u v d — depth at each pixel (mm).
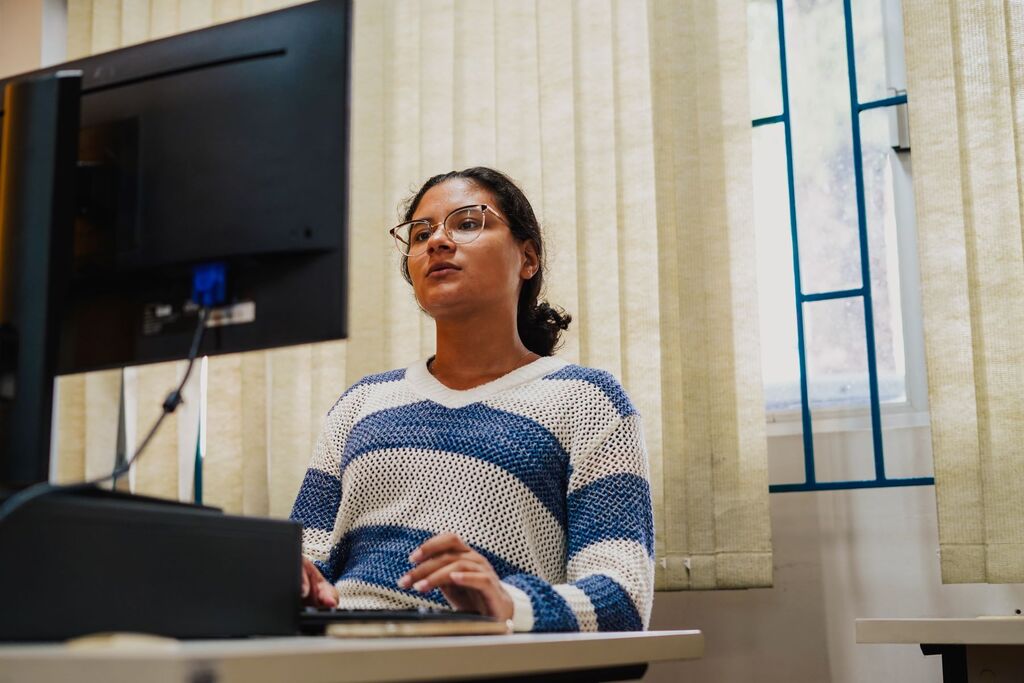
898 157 2189
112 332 1021
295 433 2348
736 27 2146
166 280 1007
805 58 2287
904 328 2137
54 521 723
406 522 1479
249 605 822
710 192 2102
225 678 563
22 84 955
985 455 1836
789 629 2025
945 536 1836
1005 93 1921
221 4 2629
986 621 1221
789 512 2078
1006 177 1896
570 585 1241
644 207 2141
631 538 1414
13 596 697
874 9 2248
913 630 1248
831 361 2180
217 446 2406
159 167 1002
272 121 983
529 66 2314
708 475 1997
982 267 1887
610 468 1484
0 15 2928
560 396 1553
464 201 1677
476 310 1611
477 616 973
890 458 2055
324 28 991
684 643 1049
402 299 2320
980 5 1958
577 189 2207
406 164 2391
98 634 729
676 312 2078
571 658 870
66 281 940
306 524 1626
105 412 2516
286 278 970
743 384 2018
